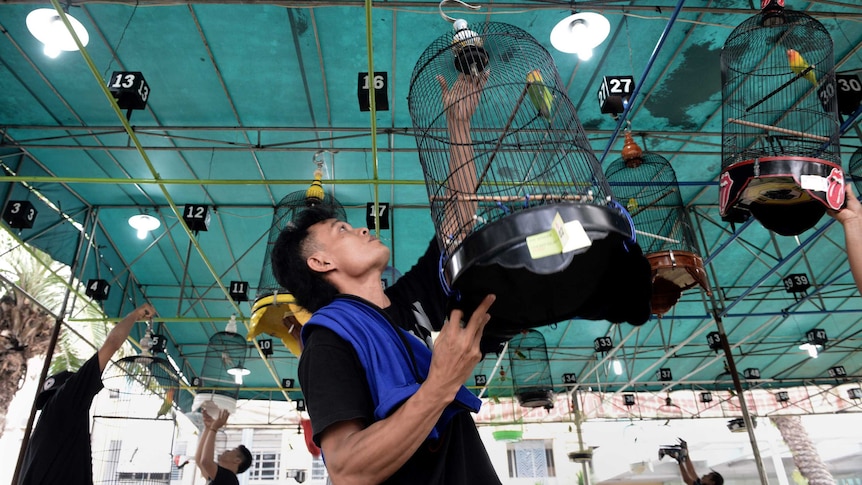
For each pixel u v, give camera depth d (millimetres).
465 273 963
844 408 16828
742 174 2467
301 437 16453
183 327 13148
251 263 11070
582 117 7715
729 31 6293
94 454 6254
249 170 8719
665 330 13875
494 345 1179
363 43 6363
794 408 17172
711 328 13930
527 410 17328
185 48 6473
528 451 17094
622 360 15688
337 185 9047
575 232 891
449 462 967
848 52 6922
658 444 17000
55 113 7648
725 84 4043
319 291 1242
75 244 9734
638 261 1016
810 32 4883
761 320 13680
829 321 14023
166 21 6094
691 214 10094
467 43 1521
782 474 16359
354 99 7297
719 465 16688
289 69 6801
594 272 980
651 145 8406
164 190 7008
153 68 6789
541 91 1401
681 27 6316
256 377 15844
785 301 12938
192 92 7188
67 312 9914
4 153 8148
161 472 6383
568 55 6629
